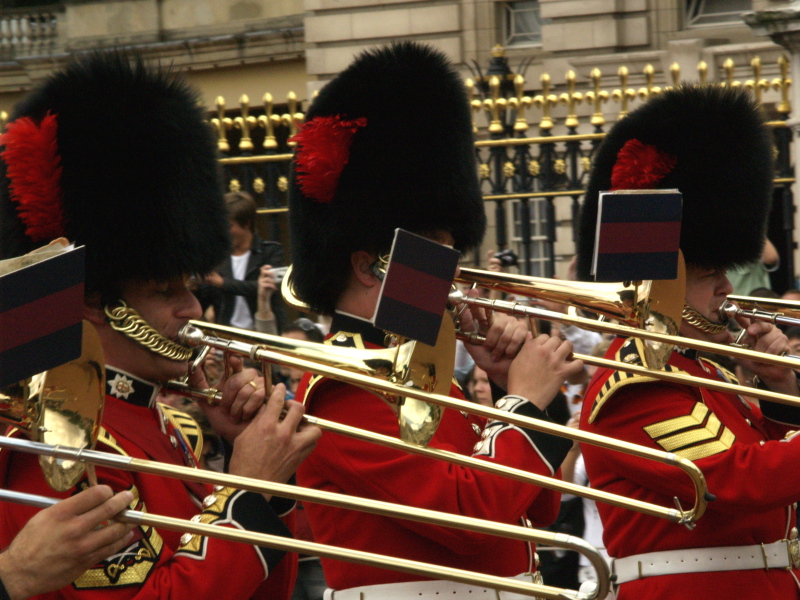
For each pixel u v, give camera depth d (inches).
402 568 283.4
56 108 317.4
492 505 337.7
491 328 374.3
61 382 263.6
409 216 370.3
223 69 1642.5
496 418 321.7
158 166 320.2
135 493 297.1
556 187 993.5
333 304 375.2
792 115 944.9
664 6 1305.4
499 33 1392.7
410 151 372.2
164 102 329.1
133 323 308.8
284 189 986.7
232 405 318.0
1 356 239.9
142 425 313.3
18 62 1660.9
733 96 460.8
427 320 290.7
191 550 291.9
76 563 254.1
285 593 339.0
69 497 268.8
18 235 310.8
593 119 986.7
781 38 938.7
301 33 1583.4
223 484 274.8
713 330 441.7
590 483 434.6
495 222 1098.1
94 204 309.3
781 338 438.6
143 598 278.7
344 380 310.0
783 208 962.7
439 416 315.9
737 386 374.3
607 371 419.5
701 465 390.3
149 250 312.3
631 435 404.8
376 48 387.5
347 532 358.0
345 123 364.5
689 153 446.9
